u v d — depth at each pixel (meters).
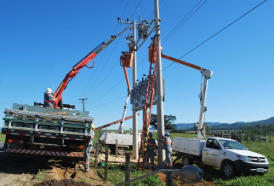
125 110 23.06
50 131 11.05
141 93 16.47
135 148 18.47
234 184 10.53
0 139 33.41
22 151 10.94
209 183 11.14
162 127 14.09
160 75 14.41
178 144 16.34
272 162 18.97
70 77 15.67
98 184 9.47
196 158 14.81
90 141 11.86
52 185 8.25
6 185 8.27
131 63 18.59
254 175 12.24
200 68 18.27
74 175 10.66
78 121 11.44
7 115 10.70
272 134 52.84
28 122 10.83
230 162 12.32
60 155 11.34
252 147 30.39
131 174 11.80
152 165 13.58
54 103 14.27
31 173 10.34
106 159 10.47
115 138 21.02
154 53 15.12
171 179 4.08
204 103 17.88
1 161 12.90
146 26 15.64
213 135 27.19
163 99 14.48
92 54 16.38
